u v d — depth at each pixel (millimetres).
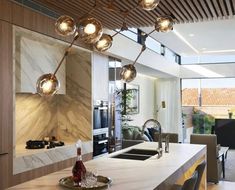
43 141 4621
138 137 7652
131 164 3219
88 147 5215
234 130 11219
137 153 4211
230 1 4258
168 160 3449
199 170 2863
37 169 3986
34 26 3986
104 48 3510
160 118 12203
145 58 8055
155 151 4133
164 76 11523
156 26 3678
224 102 11844
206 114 12125
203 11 4762
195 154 3879
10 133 3588
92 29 2787
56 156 4352
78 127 5402
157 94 12305
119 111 6672
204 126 12148
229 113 11773
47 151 4180
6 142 3527
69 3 4297
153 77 11969
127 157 3908
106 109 5945
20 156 3725
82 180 2398
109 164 3215
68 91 5465
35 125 4930
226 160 8703
